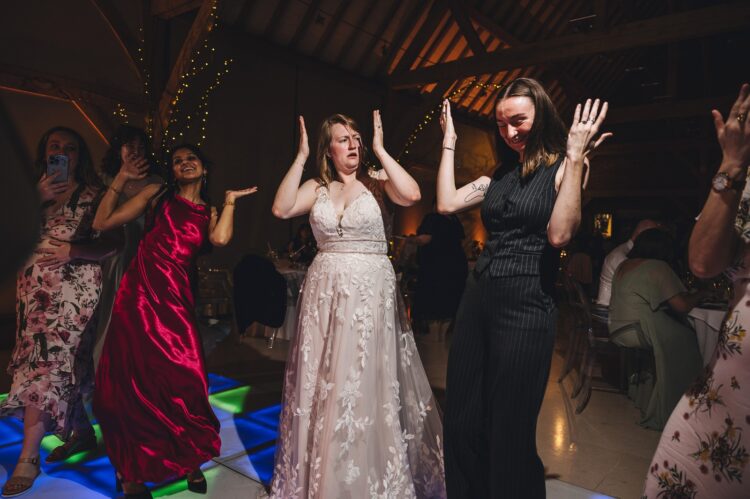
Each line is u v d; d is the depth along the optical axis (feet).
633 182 52.65
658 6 44.65
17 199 1.30
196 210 8.00
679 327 11.28
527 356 5.49
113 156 9.12
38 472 7.77
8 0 17.81
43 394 7.73
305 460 6.57
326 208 7.03
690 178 50.06
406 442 7.09
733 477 3.44
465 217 42.19
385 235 7.39
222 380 13.61
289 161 29.66
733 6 23.30
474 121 43.01
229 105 26.43
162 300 7.55
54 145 8.04
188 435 7.40
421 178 38.78
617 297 12.07
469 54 37.29
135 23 21.47
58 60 19.22
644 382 12.06
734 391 3.50
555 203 5.14
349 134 7.29
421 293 17.19
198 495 7.50
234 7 25.84
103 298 9.68
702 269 3.76
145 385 7.29
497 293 5.63
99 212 7.77
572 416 11.66
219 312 18.52
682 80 53.01
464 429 5.96
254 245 28.04
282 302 10.68
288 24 28.17
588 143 5.17
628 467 8.95
